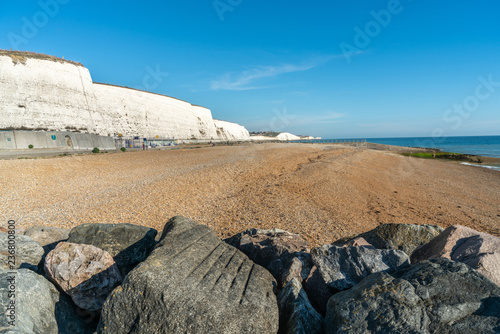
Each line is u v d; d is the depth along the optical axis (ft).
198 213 38.70
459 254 14.80
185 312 10.52
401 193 61.98
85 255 15.33
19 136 120.78
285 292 13.37
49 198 42.86
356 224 37.42
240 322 10.69
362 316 10.54
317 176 68.95
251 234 23.27
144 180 58.18
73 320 13.97
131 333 10.61
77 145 141.90
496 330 9.59
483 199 62.03
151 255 13.16
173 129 270.46
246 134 480.64
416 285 11.41
